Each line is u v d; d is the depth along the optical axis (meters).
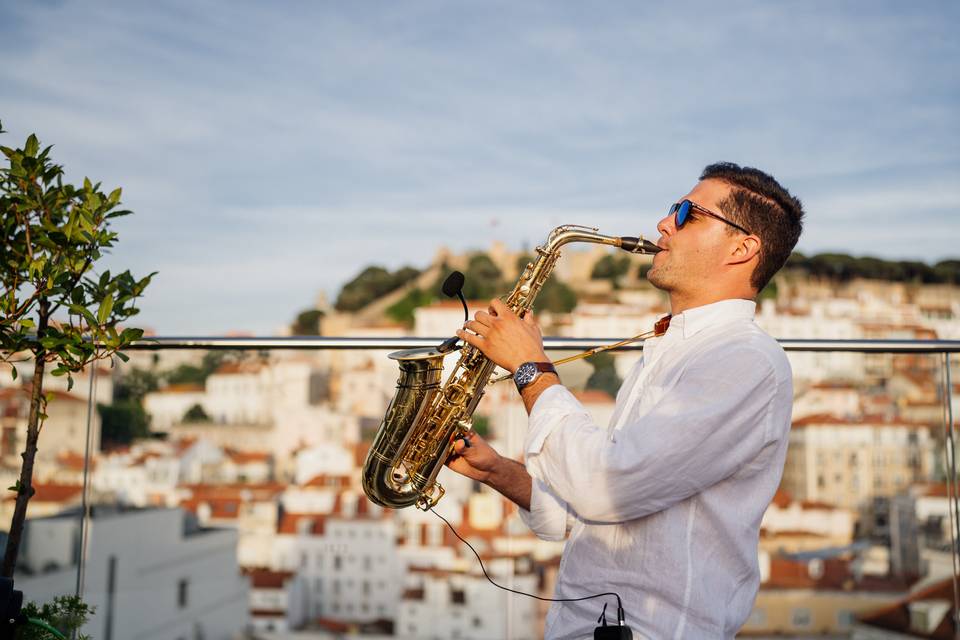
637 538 1.48
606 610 1.50
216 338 2.57
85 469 2.99
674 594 1.44
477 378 1.86
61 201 1.96
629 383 1.68
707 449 1.41
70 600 1.97
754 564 1.49
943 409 2.93
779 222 1.59
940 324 54.00
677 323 1.60
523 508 1.84
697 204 1.61
